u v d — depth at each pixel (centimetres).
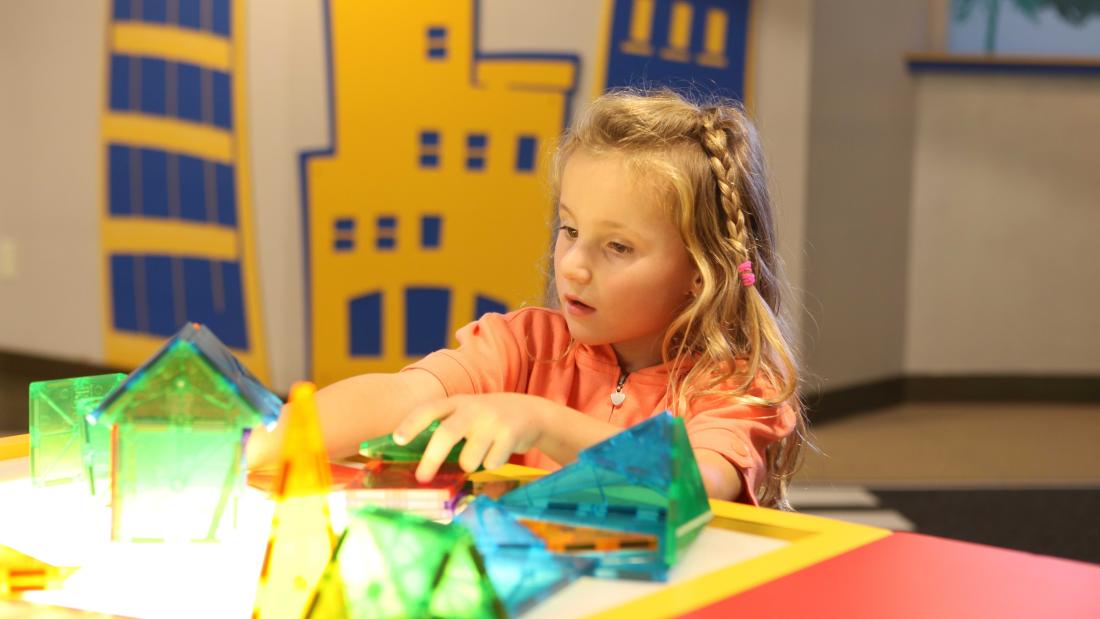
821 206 317
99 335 343
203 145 320
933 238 359
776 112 303
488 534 41
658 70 302
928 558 43
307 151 311
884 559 43
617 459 43
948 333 363
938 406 358
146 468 48
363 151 309
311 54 308
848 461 284
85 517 53
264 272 315
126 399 47
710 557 44
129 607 41
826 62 312
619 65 303
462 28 305
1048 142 357
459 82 307
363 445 55
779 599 39
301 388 41
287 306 315
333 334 314
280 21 308
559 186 90
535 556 41
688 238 77
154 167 328
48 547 48
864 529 47
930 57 346
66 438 59
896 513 237
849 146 326
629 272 75
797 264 305
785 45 302
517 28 305
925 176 356
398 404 76
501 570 40
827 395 328
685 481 44
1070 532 224
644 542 42
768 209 92
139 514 48
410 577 36
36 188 352
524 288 310
